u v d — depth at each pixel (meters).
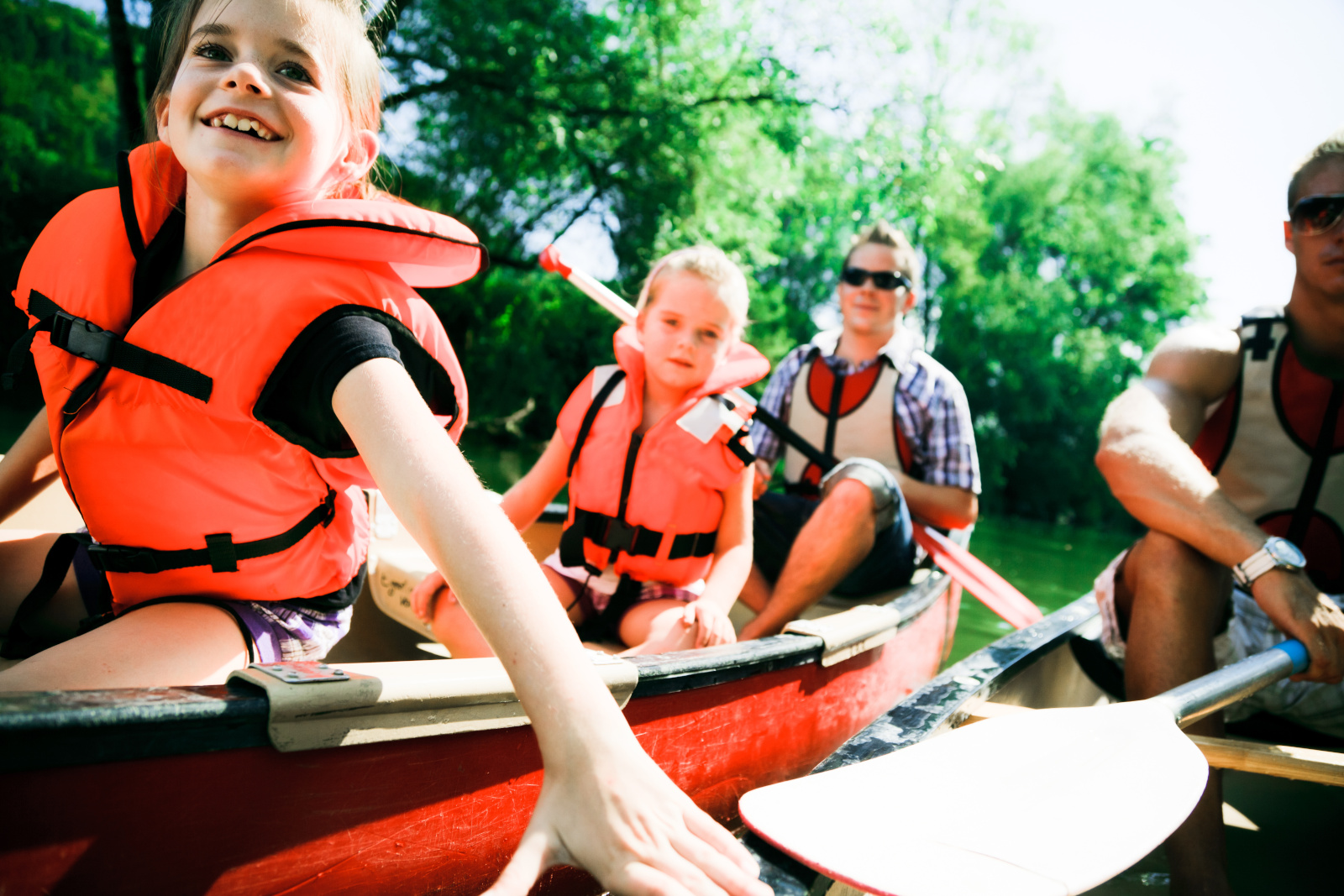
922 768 1.00
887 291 2.47
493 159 8.94
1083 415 17.38
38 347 0.93
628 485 1.56
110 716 0.61
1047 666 1.65
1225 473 1.72
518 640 0.65
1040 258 19.67
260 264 0.84
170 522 0.91
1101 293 19.61
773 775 1.35
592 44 8.88
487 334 11.53
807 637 1.37
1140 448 1.55
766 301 13.48
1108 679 1.87
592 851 0.61
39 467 1.19
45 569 1.09
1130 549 1.66
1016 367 17.27
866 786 0.94
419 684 0.78
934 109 10.25
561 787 0.63
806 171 10.18
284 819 0.72
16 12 9.90
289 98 0.89
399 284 0.90
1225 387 1.68
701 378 1.62
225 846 0.69
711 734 1.18
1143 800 0.99
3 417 6.82
